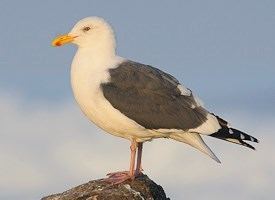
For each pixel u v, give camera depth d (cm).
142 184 1234
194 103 1313
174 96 1304
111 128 1309
